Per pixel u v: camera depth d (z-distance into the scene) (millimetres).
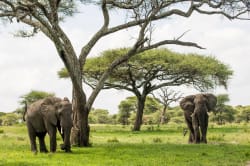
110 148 20609
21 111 90625
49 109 18312
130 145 22594
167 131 43469
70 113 18266
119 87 49312
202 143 24453
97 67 47219
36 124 18797
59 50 20375
